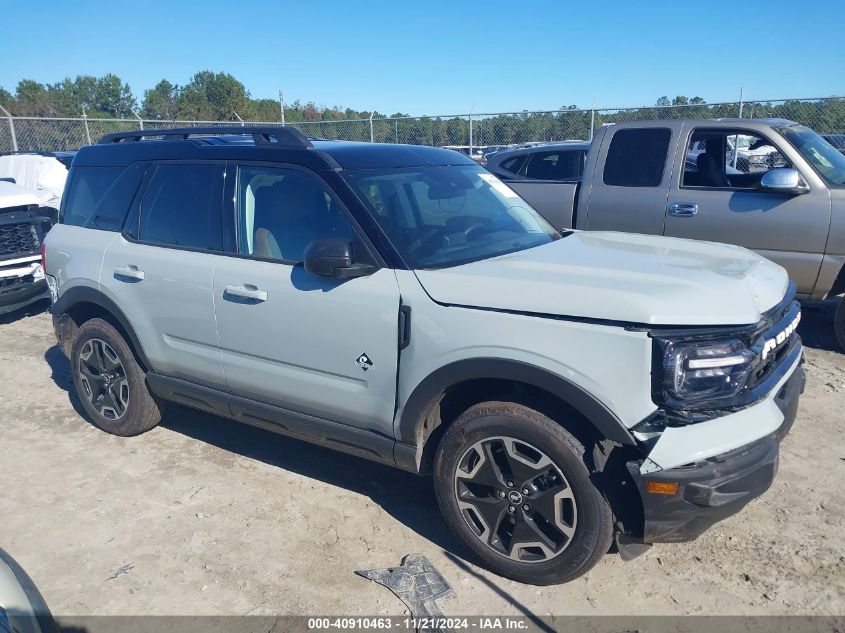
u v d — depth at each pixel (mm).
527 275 3078
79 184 4844
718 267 3211
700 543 3439
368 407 3414
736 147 7820
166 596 3174
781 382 3066
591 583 3182
